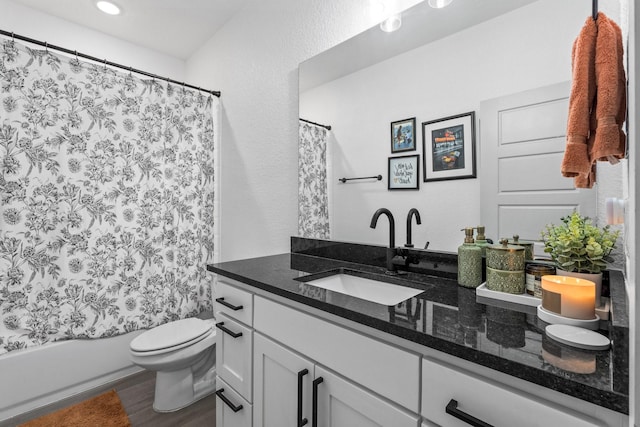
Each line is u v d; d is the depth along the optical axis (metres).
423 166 1.27
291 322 1.00
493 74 1.09
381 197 1.41
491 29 1.09
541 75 0.99
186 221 2.30
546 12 0.98
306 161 1.73
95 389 1.95
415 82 1.29
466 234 1.08
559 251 0.83
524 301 0.87
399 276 1.22
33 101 1.73
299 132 1.76
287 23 1.83
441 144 1.22
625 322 0.54
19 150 1.70
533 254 1.01
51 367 1.82
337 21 1.56
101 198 1.95
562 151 0.95
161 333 1.81
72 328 1.87
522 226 1.03
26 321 1.74
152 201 2.15
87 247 1.91
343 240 1.56
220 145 2.44
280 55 1.88
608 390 0.47
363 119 1.47
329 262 1.52
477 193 1.13
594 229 0.83
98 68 1.94
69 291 1.85
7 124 1.67
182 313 2.28
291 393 1.00
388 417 0.74
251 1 2.08
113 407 1.78
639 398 0.30
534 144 1.00
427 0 1.25
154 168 2.15
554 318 0.72
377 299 1.23
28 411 1.74
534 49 1.00
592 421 0.50
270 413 1.09
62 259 1.83
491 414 0.59
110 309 1.99
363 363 0.80
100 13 2.17
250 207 2.12
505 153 1.06
